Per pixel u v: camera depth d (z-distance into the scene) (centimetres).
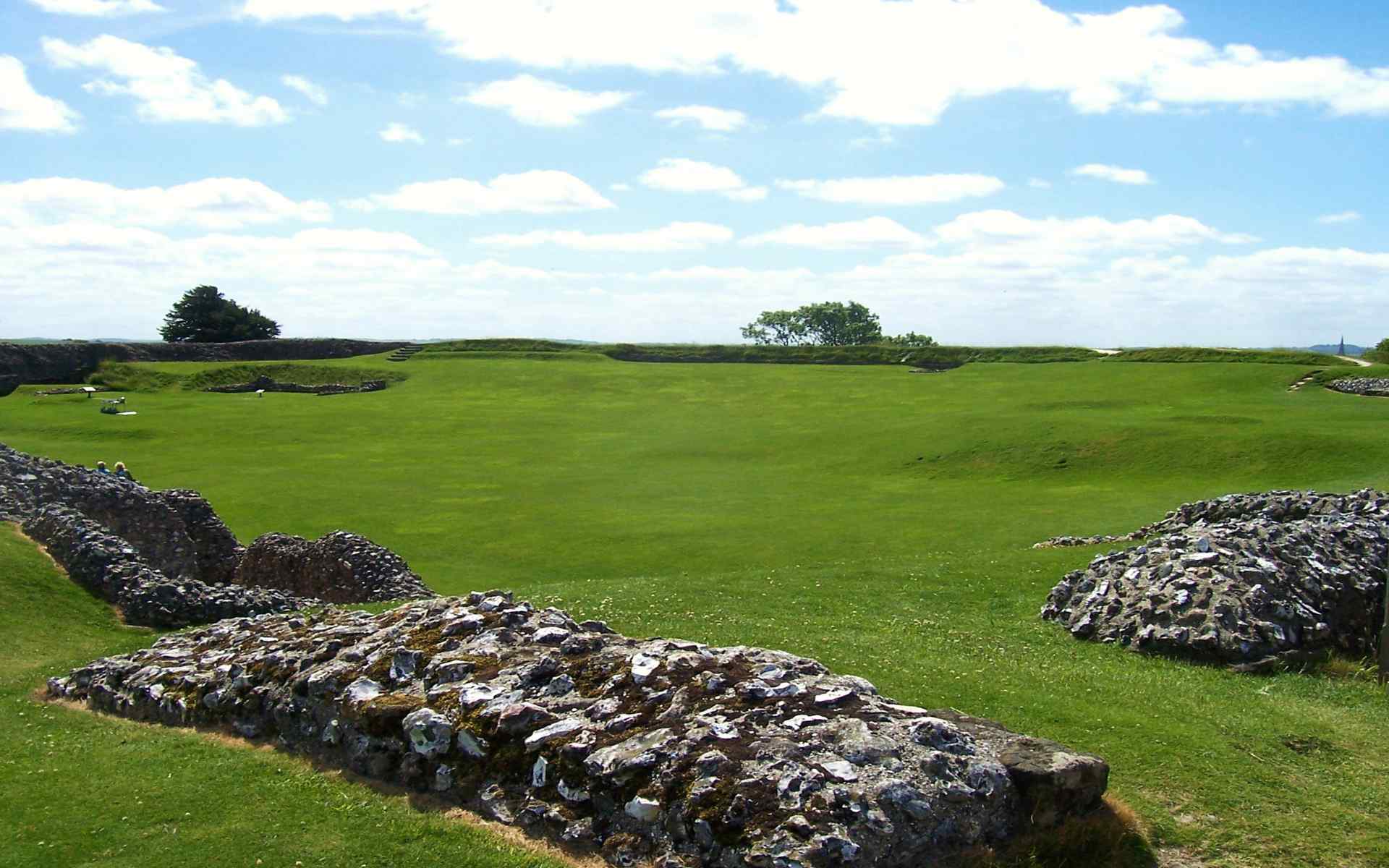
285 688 1250
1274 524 1952
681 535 3862
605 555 3541
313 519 4322
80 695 1509
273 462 6178
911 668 1544
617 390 10406
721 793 876
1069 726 1268
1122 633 1769
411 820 1009
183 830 1014
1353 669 1602
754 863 821
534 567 3381
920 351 13088
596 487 5222
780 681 1060
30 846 988
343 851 959
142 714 1398
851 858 820
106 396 9456
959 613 2030
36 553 2314
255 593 2233
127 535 2845
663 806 897
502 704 1070
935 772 902
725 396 9838
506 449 6819
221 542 3102
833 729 951
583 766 968
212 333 14312
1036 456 5281
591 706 1054
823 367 12169
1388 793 1111
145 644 1917
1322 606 1716
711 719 977
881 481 5200
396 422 8200
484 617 1271
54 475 3077
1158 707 1373
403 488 5181
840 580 2309
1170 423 5631
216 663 1416
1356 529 1931
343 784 1103
